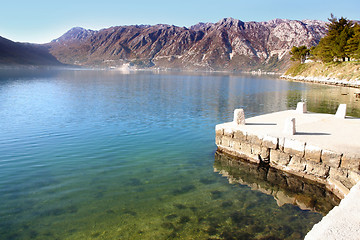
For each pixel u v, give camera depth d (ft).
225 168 48.62
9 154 52.95
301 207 35.06
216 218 31.86
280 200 36.94
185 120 90.58
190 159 52.65
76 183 40.32
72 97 155.84
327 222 14.65
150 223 30.40
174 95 176.76
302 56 472.03
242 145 51.83
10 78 350.64
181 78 456.45
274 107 125.59
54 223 29.96
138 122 85.92
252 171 47.52
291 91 208.85
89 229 29.01
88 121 86.43
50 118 90.89
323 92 195.42
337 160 38.47
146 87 245.45
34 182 40.32
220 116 99.50
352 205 16.48
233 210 33.88
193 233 28.71
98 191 37.93
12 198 35.27
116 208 33.53
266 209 34.32
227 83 327.26
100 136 67.72
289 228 30.01
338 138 44.01
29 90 195.52
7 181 40.42
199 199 36.60
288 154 44.91
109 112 104.63
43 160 49.88
